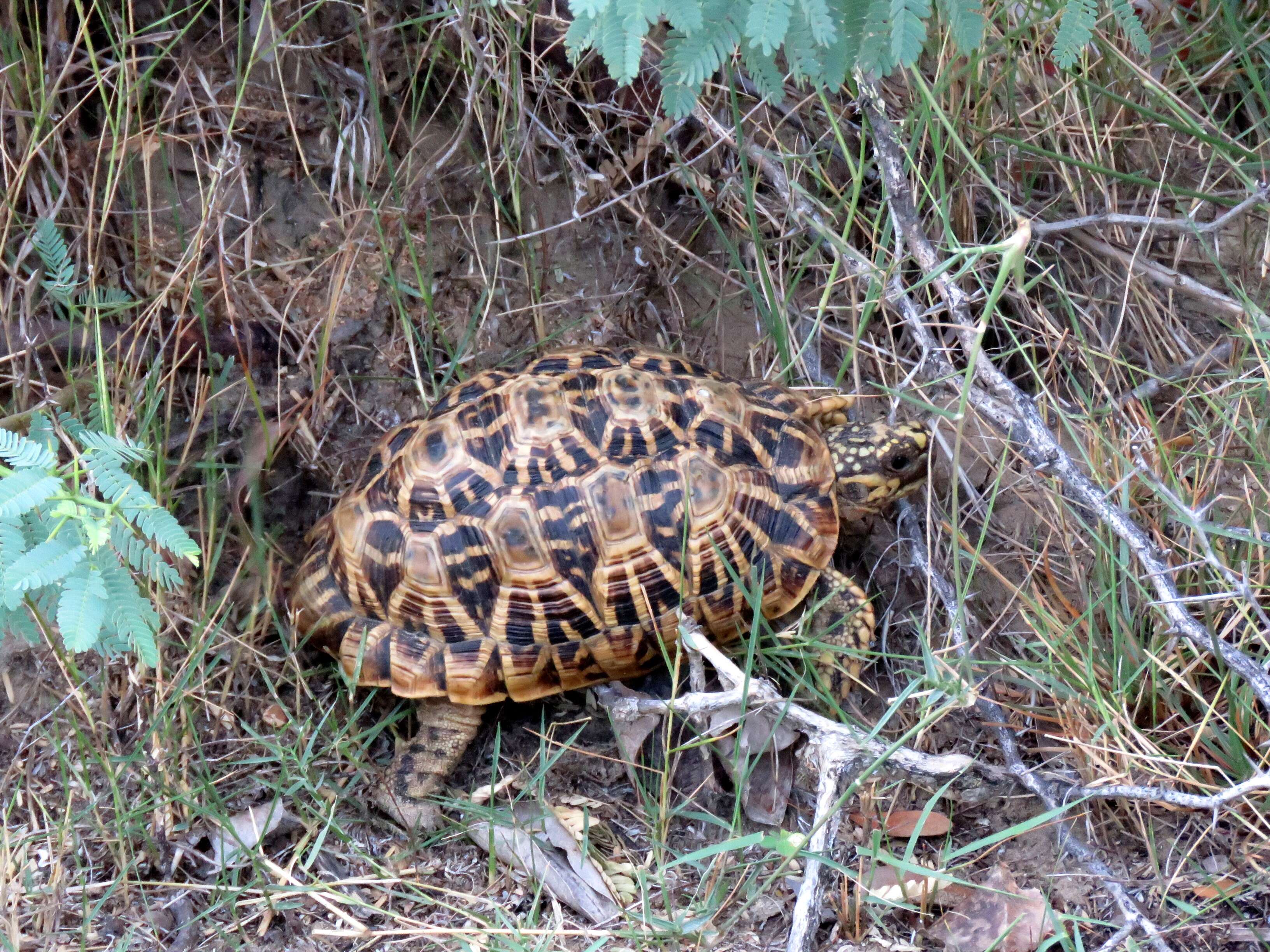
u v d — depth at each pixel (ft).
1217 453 4.36
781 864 4.10
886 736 4.26
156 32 4.46
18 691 4.23
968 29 4.03
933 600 4.35
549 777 4.25
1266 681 4.09
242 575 4.35
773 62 4.05
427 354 4.49
